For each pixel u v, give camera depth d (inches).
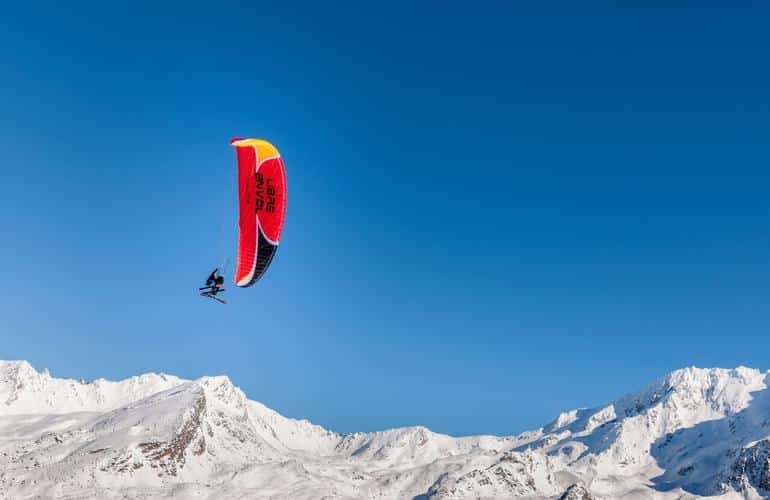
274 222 3715.6
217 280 3479.3
